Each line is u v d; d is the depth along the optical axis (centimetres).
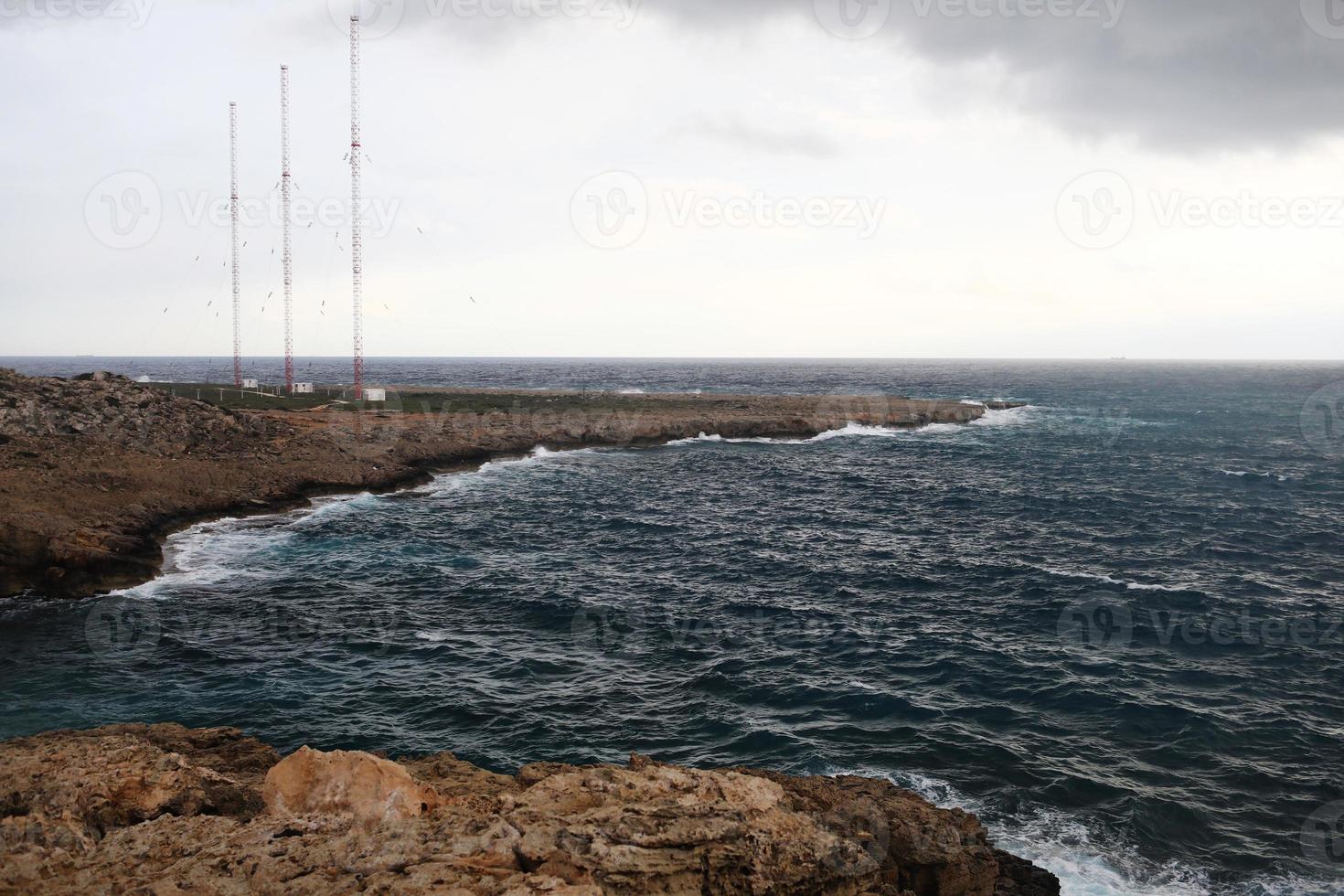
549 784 1229
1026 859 1515
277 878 938
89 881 928
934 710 2095
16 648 2469
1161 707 2119
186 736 1673
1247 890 1450
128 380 5431
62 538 3058
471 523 4306
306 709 2078
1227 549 3822
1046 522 4434
